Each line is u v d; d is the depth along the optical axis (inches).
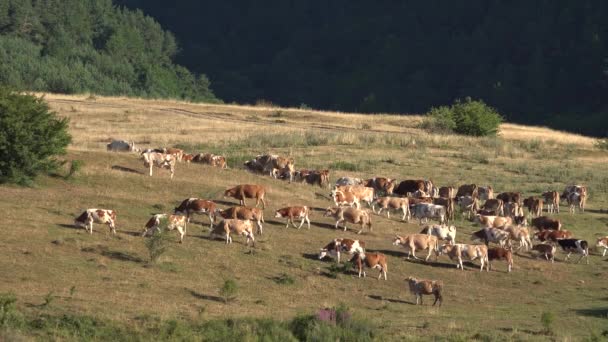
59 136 1774.1
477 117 3671.3
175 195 1743.4
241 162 2454.5
